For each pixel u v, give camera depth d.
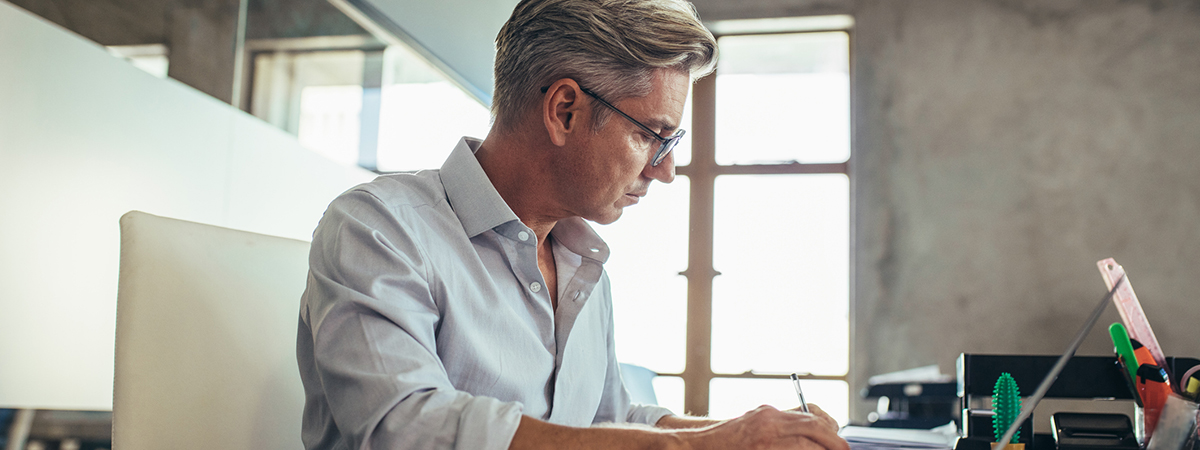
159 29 2.53
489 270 1.01
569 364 1.07
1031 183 4.84
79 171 2.00
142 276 0.87
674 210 5.43
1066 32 4.93
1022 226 4.81
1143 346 0.97
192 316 0.90
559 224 1.14
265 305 0.98
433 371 0.77
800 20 5.28
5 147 1.82
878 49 5.14
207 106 2.40
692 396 5.23
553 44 0.98
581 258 1.12
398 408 0.72
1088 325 0.71
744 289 5.28
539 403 1.00
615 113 0.97
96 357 2.05
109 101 2.08
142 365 0.85
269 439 0.95
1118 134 4.79
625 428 0.71
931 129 5.00
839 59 5.46
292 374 0.99
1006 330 4.73
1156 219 4.67
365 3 2.62
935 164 4.96
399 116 3.18
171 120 2.27
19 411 2.75
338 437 0.88
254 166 2.59
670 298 5.36
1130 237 4.69
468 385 0.93
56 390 1.95
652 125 0.99
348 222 0.87
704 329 5.28
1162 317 4.59
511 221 1.00
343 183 3.06
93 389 2.04
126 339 0.85
